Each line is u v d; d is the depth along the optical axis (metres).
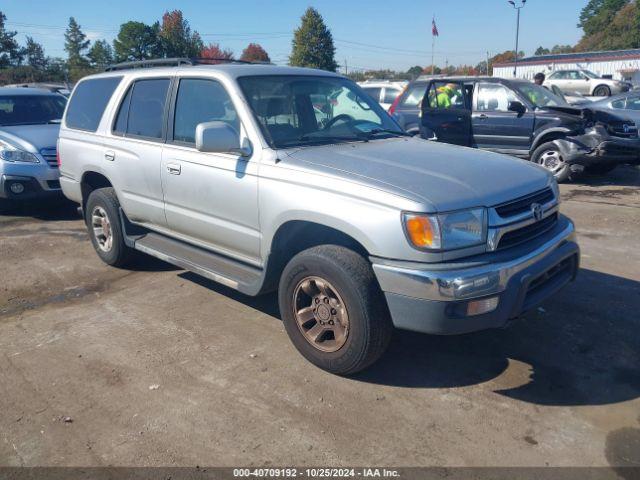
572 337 4.21
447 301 3.15
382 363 3.89
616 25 93.25
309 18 62.88
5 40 72.38
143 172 4.91
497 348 4.07
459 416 3.30
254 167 3.92
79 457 3.02
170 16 71.12
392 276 3.25
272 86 4.38
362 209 3.32
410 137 4.72
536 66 42.97
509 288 3.27
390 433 3.16
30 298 5.19
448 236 3.17
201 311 4.80
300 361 3.94
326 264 3.46
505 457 2.96
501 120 10.02
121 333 4.42
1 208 8.56
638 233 6.84
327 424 3.25
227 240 4.32
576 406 3.38
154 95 4.93
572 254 3.78
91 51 88.12
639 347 4.05
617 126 9.35
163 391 3.61
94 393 3.60
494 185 3.46
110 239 5.73
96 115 5.62
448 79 10.64
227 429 3.22
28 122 9.09
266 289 4.08
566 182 10.11
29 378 3.79
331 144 4.18
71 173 5.96
